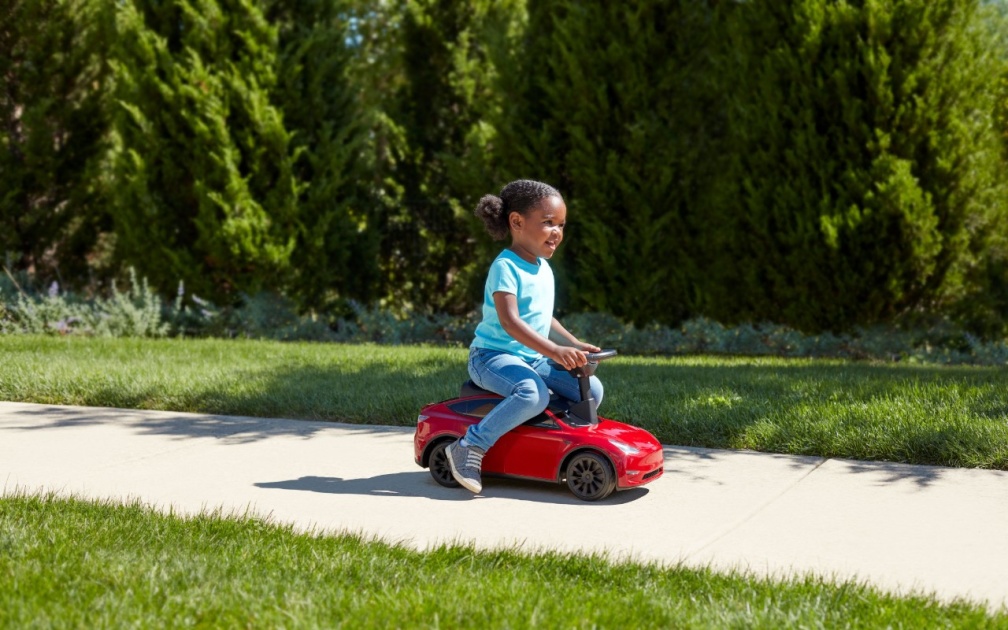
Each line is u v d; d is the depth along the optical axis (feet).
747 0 38.22
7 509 13.71
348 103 44.55
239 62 41.78
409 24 49.90
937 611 10.22
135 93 41.34
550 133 40.93
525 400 15.05
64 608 9.87
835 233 35.35
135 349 32.91
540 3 41.91
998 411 19.94
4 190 44.47
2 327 41.14
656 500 15.21
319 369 27.78
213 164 40.86
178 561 11.42
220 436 20.13
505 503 15.11
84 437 19.97
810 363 31.58
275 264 41.34
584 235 40.29
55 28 44.96
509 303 15.01
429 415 16.20
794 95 36.81
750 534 13.43
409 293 49.55
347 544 12.40
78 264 47.96
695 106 40.52
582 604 10.28
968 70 35.40
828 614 10.08
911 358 36.01
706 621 9.85
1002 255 37.09
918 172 35.70
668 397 22.49
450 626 9.62
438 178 49.93
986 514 14.26
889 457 17.87
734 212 38.50
